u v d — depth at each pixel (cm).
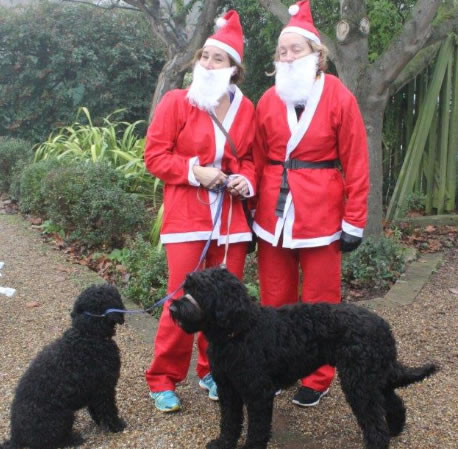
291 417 350
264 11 870
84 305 315
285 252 354
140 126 1175
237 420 310
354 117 328
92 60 1118
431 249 695
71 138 934
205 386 378
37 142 1135
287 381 305
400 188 805
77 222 680
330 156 338
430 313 509
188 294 276
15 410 308
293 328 299
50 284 566
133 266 578
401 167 841
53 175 711
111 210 651
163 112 336
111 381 323
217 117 336
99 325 315
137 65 1133
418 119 797
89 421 349
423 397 371
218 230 337
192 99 330
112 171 721
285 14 649
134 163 765
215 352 292
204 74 324
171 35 937
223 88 325
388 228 751
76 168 712
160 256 552
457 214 819
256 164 354
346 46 623
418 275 598
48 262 630
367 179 332
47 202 720
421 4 576
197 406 360
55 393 305
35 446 309
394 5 757
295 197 334
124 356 421
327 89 331
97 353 315
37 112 1125
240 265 352
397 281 580
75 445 321
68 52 1114
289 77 326
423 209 836
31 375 310
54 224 720
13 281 570
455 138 806
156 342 354
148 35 1155
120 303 322
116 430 334
